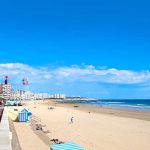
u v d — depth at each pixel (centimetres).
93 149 2691
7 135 2123
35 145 2619
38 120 5316
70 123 4950
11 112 5078
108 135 3603
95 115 7319
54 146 1867
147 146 2933
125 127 4541
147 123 5241
